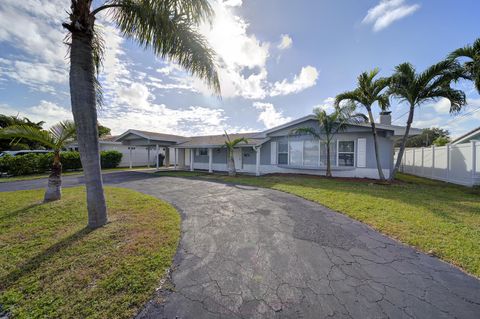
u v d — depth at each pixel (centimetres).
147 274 257
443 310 200
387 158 1062
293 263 287
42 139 629
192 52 493
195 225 431
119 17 457
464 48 723
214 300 215
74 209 535
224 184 971
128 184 988
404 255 308
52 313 196
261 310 201
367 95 922
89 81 401
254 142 1395
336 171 1184
